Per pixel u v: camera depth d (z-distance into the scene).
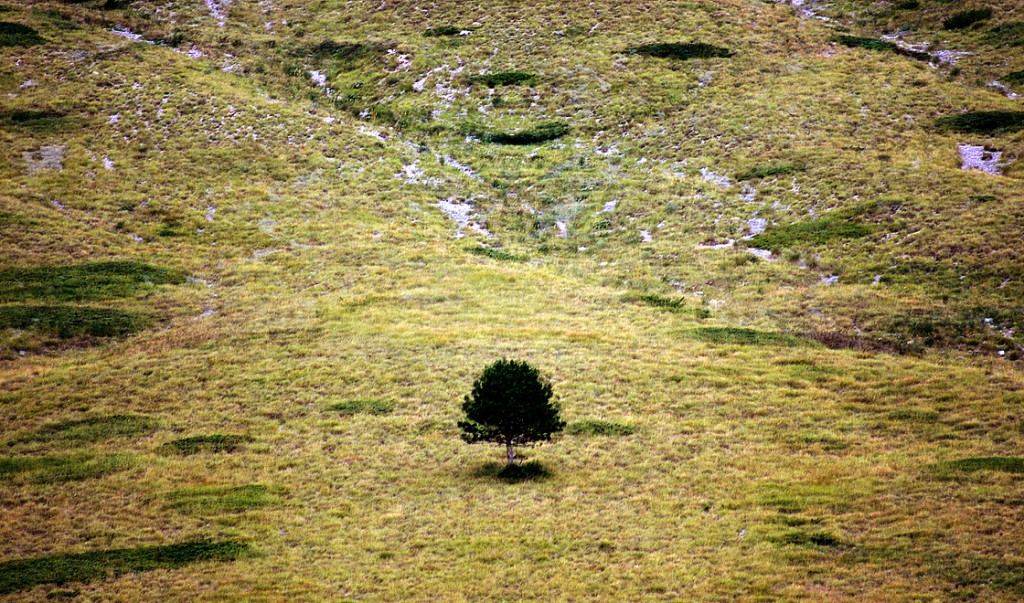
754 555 34.66
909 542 34.41
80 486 42.09
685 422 47.56
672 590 32.69
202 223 80.81
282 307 65.38
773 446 44.44
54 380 54.28
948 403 46.97
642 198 83.56
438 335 59.16
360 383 52.91
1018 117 86.81
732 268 69.19
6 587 33.78
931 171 77.19
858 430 45.41
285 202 84.62
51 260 71.50
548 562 35.09
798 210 76.00
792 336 58.06
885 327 57.09
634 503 39.66
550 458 44.44
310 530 38.12
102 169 88.75
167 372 55.12
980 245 63.09
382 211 83.75
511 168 92.38
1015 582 31.02
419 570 34.84
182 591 33.50
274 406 50.62
